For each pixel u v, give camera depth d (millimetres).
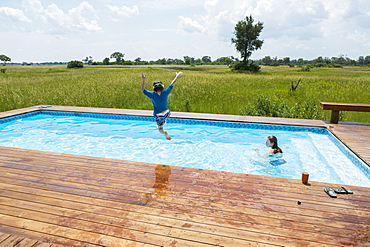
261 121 8742
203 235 2777
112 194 3658
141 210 3258
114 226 2928
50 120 10164
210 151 6812
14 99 14422
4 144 7383
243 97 15297
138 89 18328
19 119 10289
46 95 15836
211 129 8734
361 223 3000
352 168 5551
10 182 4012
